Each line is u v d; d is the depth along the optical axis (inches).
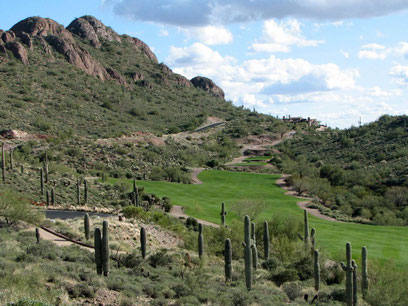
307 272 1284.4
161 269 1108.5
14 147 4480.8
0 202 1478.8
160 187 3617.1
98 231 873.5
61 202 2536.9
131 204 2691.9
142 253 1234.0
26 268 757.3
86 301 698.8
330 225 2352.4
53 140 4906.5
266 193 3565.5
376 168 4478.3
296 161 5275.6
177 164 5073.8
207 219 2477.9
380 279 1080.2
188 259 1268.5
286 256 1466.5
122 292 775.1
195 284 917.2
